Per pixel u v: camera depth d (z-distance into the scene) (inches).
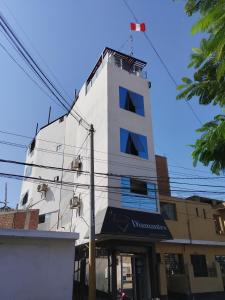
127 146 812.6
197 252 924.6
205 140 259.3
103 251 732.0
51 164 1120.2
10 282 475.2
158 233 708.7
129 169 783.1
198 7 226.2
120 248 712.4
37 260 503.8
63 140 1142.3
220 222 1037.2
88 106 950.4
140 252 743.7
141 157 822.5
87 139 893.2
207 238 947.3
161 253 841.5
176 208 924.0
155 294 698.8
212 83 259.6
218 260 976.9
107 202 707.4
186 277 843.4
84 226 796.0
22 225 827.4
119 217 685.9
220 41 180.1
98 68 996.6
